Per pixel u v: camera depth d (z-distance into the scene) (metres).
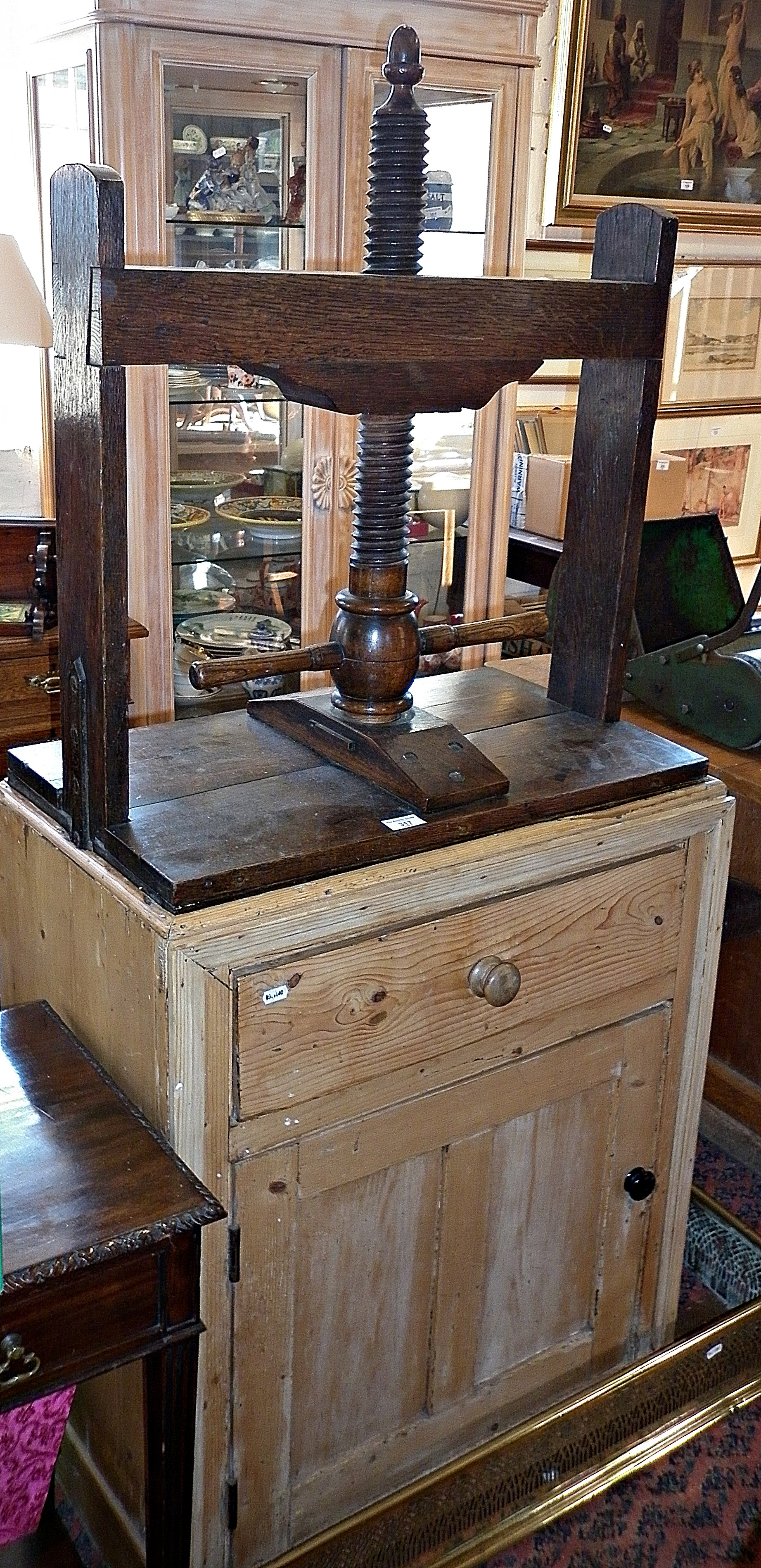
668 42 3.19
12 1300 0.89
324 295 1.02
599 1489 1.43
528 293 1.13
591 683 1.43
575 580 1.41
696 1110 1.47
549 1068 1.31
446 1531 1.34
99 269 0.92
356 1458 1.31
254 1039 1.06
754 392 3.78
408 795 1.17
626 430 1.29
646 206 1.22
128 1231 0.92
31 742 2.32
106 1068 1.16
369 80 2.31
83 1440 1.38
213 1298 1.13
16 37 2.35
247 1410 1.19
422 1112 1.21
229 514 2.47
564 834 1.20
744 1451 1.53
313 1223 1.18
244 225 2.31
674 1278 1.55
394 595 1.23
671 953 1.37
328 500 2.55
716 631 1.94
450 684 1.54
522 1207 1.36
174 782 1.21
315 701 1.32
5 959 1.39
